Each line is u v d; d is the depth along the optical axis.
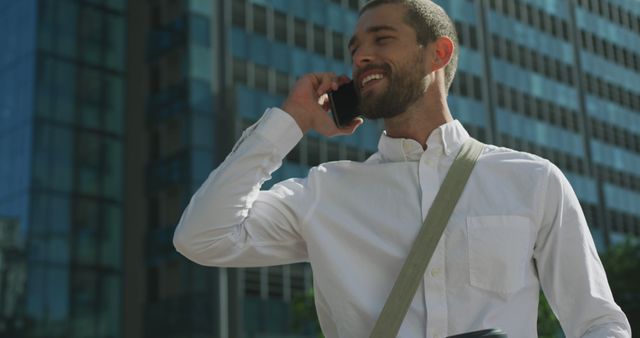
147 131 31.67
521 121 39.84
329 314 2.20
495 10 40.47
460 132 2.21
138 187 31.31
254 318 28.50
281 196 2.27
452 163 2.14
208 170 29.72
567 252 2.05
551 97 42.12
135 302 30.27
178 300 28.80
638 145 47.12
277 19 32.56
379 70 2.20
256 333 28.44
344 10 34.91
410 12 2.22
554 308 2.10
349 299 2.09
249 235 2.26
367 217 2.15
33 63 30.39
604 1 47.88
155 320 29.48
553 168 2.12
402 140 2.21
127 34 32.81
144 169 31.25
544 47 42.72
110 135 31.45
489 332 1.70
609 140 45.00
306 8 33.56
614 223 43.47
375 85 2.20
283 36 32.56
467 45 38.34
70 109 30.78
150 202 31.00
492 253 2.01
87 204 30.30
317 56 33.41
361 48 2.23
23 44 31.03
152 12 32.44
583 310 2.01
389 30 2.20
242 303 28.33
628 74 47.97
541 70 42.06
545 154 40.75
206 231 2.18
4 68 31.58
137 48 32.59
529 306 2.03
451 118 2.26
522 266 2.03
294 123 2.25
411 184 2.16
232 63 30.88
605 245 42.28
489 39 39.56
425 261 2.00
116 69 32.22
